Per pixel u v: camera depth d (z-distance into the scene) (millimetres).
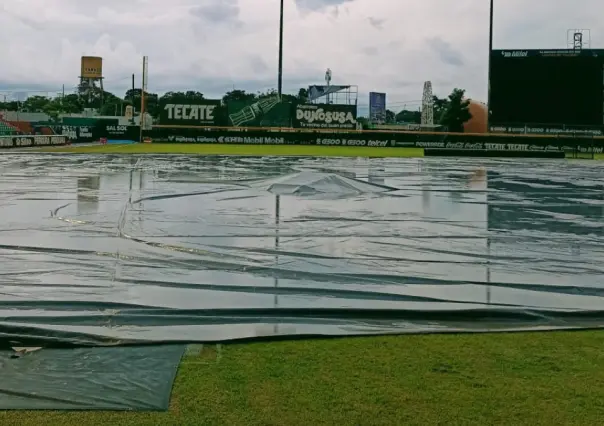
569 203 14359
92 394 3674
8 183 17203
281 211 11859
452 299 5949
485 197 15438
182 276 6684
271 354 4402
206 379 3904
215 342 4641
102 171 22016
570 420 3400
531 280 6746
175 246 8289
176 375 3973
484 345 4660
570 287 6453
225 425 3295
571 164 31500
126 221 10383
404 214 11852
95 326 5027
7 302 5625
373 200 14102
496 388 3814
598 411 3510
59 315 5270
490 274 7012
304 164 27078
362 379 3930
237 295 5965
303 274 6848
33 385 3805
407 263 7504
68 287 6180
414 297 5996
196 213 11430
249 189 15711
